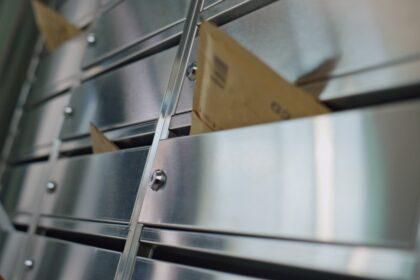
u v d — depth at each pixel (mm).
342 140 523
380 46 561
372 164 492
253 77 626
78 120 1229
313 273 589
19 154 1600
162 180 782
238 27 787
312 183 541
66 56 1466
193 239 695
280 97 617
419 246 440
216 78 666
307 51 650
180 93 875
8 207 1505
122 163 942
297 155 565
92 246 979
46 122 1461
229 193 641
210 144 697
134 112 998
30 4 1854
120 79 1093
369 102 592
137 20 1109
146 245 818
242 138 644
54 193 1206
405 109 480
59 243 1087
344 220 501
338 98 600
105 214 939
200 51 685
